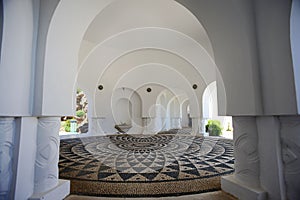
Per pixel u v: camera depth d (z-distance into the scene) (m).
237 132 2.88
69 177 3.66
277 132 2.35
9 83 2.09
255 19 2.56
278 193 2.28
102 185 3.24
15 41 2.20
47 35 2.49
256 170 2.61
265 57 2.42
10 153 2.19
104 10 6.72
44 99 2.42
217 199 2.70
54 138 2.70
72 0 2.57
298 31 2.13
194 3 3.02
